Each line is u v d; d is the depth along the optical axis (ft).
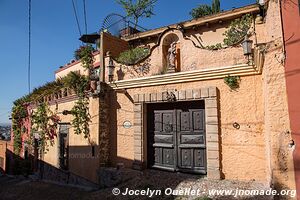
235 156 26.12
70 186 37.40
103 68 36.09
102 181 32.73
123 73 34.86
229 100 26.89
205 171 28.48
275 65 18.45
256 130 25.36
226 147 26.61
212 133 27.17
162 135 31.94
